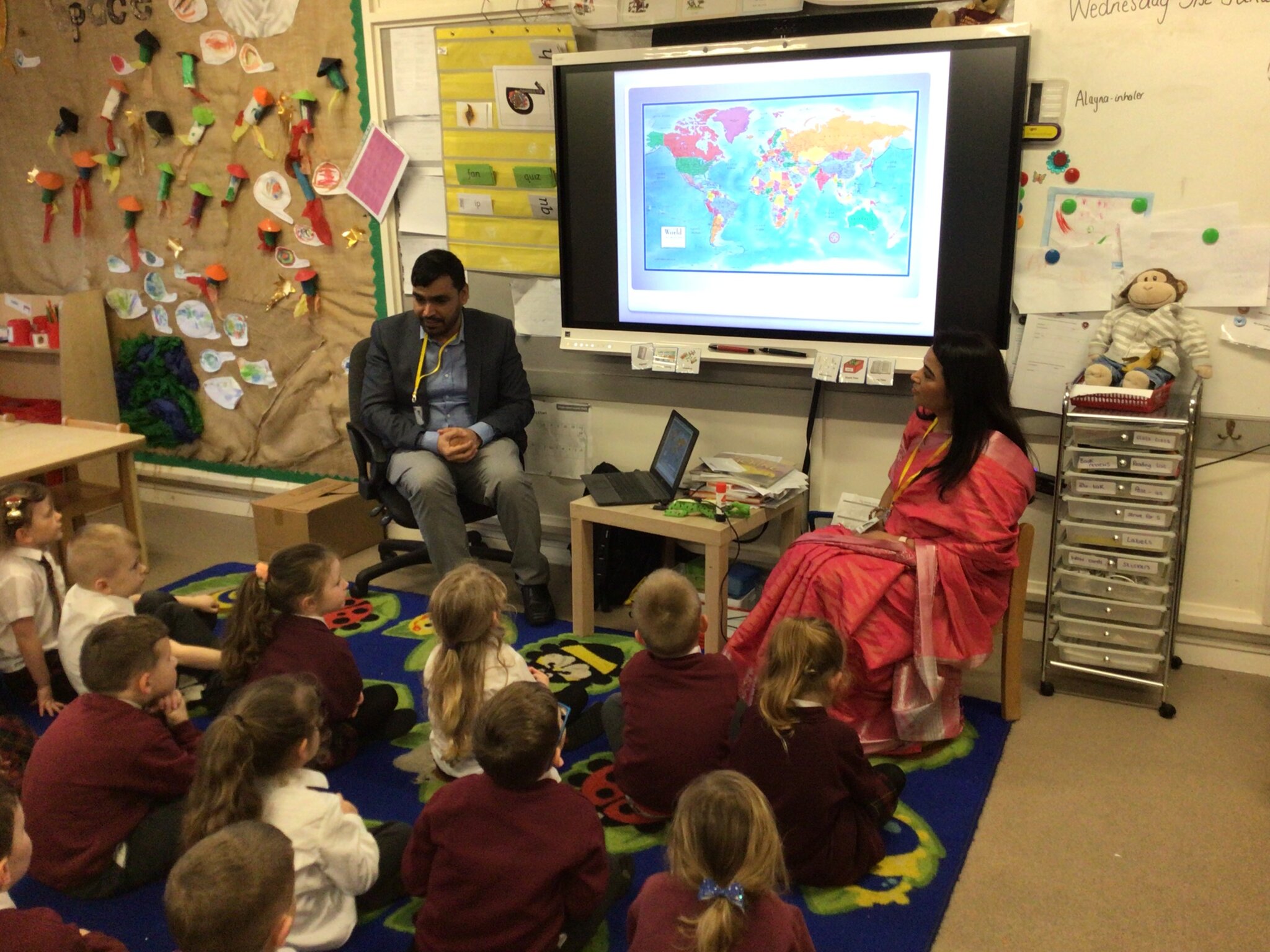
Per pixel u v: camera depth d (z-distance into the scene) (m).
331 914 1.78
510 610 3.40
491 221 3.59
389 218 3.80
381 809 2.27
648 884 1.45
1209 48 2.60
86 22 4.20
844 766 1.95
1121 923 1.92
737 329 3.22
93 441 3.36
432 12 3.49
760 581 3.39
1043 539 3.08
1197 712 2.72
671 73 3.11
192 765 2.04
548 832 1.61
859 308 3.05
